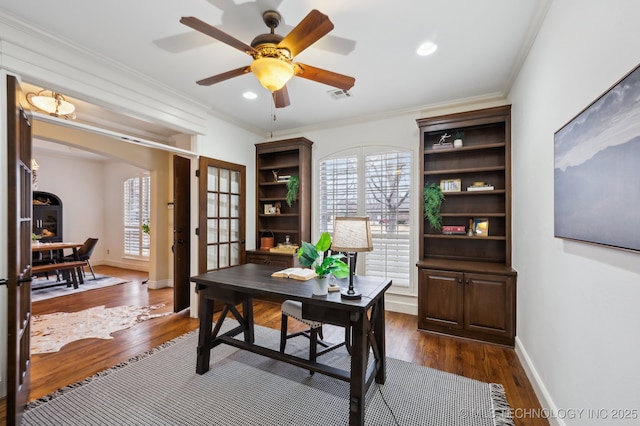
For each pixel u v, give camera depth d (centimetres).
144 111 302
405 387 217
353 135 424
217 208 407
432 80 297
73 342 292
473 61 259
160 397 204
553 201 176
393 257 391
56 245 515
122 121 427
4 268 198
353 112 391
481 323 294
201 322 240
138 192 681
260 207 493
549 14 185
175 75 291
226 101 357
